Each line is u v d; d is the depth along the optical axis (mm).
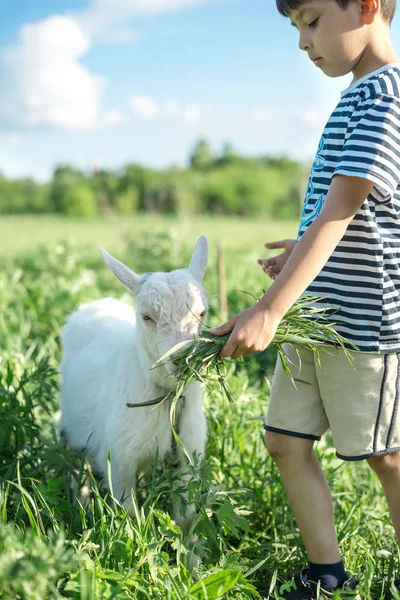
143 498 3553
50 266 9500
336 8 2664
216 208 52156
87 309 4566
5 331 5695
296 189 52812
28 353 5277
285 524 3680
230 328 2721
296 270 2600
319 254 2604
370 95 2689
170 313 3131
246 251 12320
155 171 61656
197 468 3129
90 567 2459
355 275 2791
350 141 2629
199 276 3543
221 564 2934
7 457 3742
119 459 3385
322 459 4125
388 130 2607
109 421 3455
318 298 2840
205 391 4258
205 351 2762
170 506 3410
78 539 2949
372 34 2748
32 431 3762
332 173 2834
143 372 3326
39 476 3654
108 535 2756
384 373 2811
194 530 3271
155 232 11164
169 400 3289
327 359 2887
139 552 2721
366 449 2861
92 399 3785
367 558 3299
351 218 2643
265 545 3471
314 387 3027
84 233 26141
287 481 3094
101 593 2408
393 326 2803
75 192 52562
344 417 2889
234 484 3836
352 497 4031
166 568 2646
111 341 3990
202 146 83438
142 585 2600
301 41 2811
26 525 3172
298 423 3035
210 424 4148
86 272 8266
